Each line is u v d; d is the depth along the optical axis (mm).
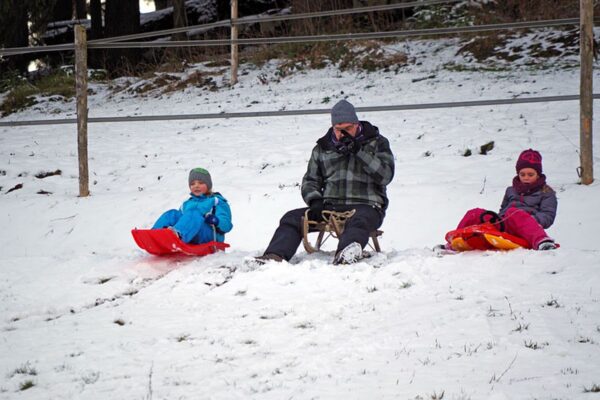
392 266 8172
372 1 33438
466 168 16266
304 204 14430
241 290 7879
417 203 13961
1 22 34844
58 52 41125
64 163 19641
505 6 31656
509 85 24672
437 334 6195
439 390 5070
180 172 17969
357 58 30609
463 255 8586
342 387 5234
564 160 16250
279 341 6309
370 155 8961
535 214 9133
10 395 5500
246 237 13422
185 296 7871
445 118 21234
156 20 40562
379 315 6812
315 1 33938
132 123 25578
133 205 14969
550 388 4988
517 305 6805
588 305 6699
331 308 7090
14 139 24125
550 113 20641
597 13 29797
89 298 8086
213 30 38156
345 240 8578
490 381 5180
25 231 14344
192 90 30578
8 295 8344
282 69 30938
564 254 8250
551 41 28797
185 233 9258
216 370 5734
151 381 5582
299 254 9461
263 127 22719
